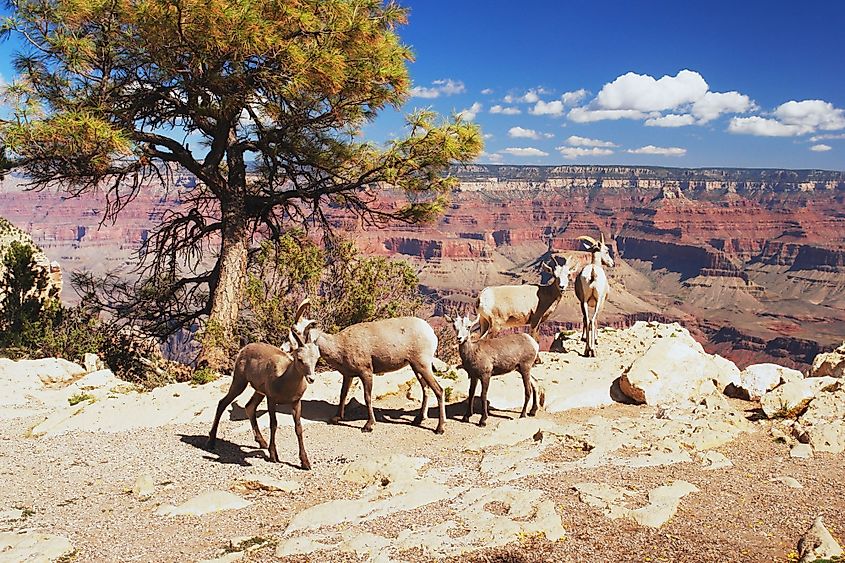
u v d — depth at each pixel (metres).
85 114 14.25
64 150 14.40
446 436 10.75
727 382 13.47
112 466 9.34
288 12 14.89
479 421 11.49
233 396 10.03
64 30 15.38
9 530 7.19
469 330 11.13
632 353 14.97
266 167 20.09
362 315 16.94
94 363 16.80
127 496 8.27
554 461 9.28
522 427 10.76
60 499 8.18
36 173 16.02
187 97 17.59
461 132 16.97
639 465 8.96
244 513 7.73
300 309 10.38
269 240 17.44
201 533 7.12
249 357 9.70
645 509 7.28
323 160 18.66
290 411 11.95
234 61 15.16
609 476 8.50
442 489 8.08
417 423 11.36
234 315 18.08
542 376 13.23
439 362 14.46
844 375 12.17
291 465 9.45
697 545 6.53
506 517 7.05
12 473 9.09
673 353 12.88
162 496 8.22
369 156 18.12
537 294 13.70
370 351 10.84
